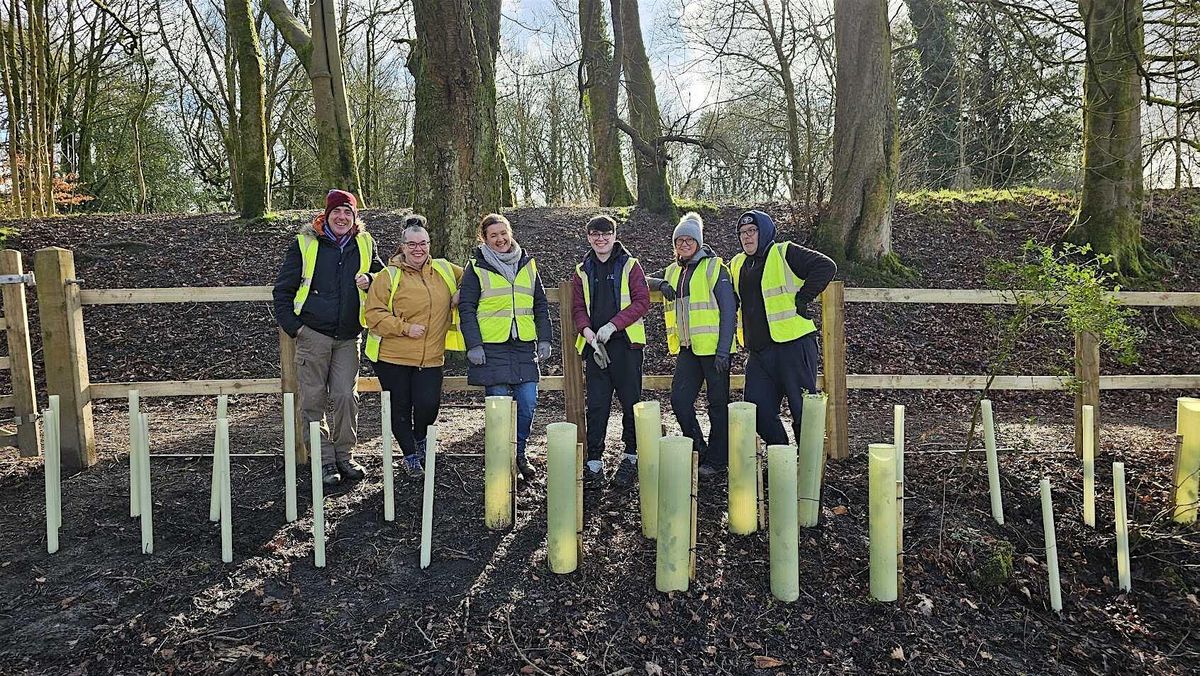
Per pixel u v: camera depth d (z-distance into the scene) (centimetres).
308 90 2053
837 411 504
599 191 1423
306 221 1195
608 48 1373
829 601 349
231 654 301
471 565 367
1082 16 1015
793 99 1371
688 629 327
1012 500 442
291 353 489
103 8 1384
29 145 1502
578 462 357
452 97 686
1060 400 771
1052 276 428
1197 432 409
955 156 1748
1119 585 374
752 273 456
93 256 1045
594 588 350
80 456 487
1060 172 1487
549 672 298
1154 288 1018
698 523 407
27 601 334
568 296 507
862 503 436
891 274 1038
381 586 348
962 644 329
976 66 1437
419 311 442
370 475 466
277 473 472
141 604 331
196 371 820
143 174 2198
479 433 567
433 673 296
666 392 777
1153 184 1386
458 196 693
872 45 1019
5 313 491
